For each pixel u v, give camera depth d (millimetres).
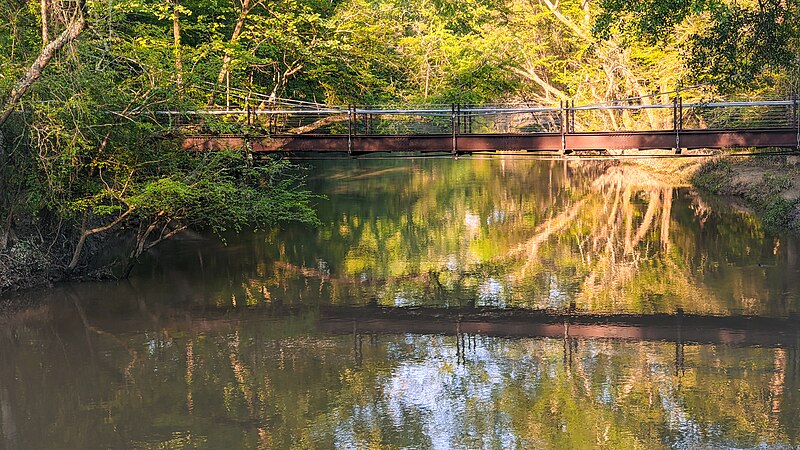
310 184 43281
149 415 13133
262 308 19031
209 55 24656
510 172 49531
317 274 22281
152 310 18797
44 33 19312
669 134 23922
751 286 19812
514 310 18688
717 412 12812
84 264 21938
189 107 21188
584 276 21578
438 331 17281
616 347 15969
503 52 43188
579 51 50156
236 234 28078
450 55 39625
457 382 14398
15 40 20094
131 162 20469
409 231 28875
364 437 12258
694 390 13711
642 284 20500
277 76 31938
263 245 26266
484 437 12188
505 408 13234
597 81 48312
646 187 39562
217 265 23312
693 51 25828
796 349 15477
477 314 18469
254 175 23062
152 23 27922
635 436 12070
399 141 24812
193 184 20000
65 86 18781
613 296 19531
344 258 24375
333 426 12688
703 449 11625
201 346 16422
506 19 51188
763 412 12758
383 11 37219
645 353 15570
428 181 44688
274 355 15867
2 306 19031
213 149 22766
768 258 22562
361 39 32125
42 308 18875
